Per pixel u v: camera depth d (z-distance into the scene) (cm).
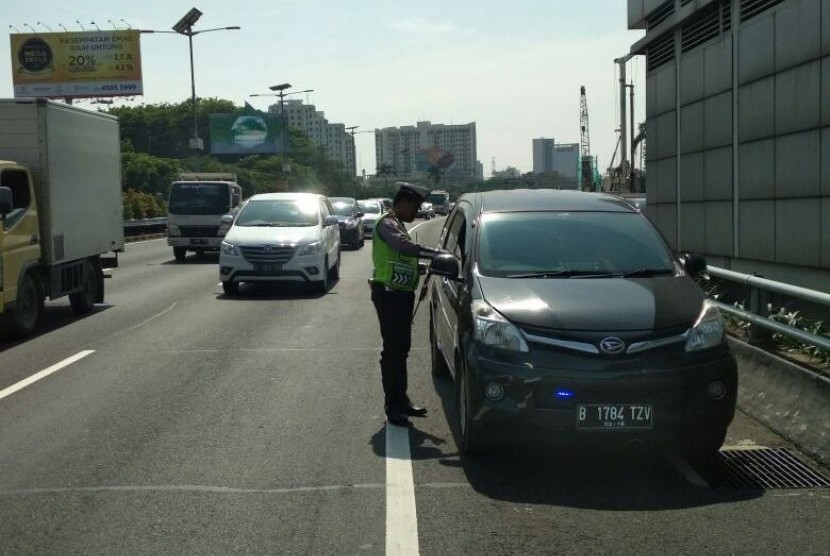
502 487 543
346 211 2983
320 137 15975
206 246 2472
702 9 1335
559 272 659
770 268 1138
